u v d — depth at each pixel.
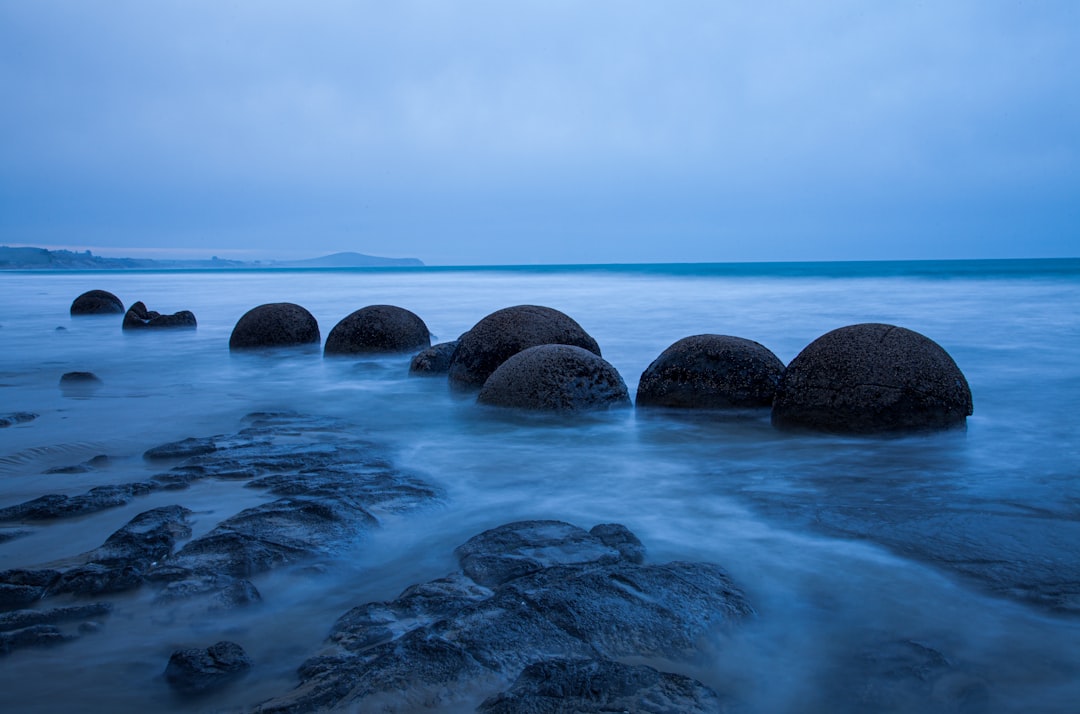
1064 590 4.00
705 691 3.04
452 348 12.11
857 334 7.62
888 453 6.94
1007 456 6.90
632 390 11.14
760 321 22.09
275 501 5.36
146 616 3.80
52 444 7.62
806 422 7.55
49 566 4.22
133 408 9.78
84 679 3.27
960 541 4.72
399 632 3.54
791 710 3.03
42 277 90.44
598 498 5.84
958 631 3.64
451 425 8.42
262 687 3.21
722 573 4.19
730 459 6.89
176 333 20.14
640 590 3.84
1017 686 3.19
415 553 4.70
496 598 3.72
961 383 7.45
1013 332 18.45
